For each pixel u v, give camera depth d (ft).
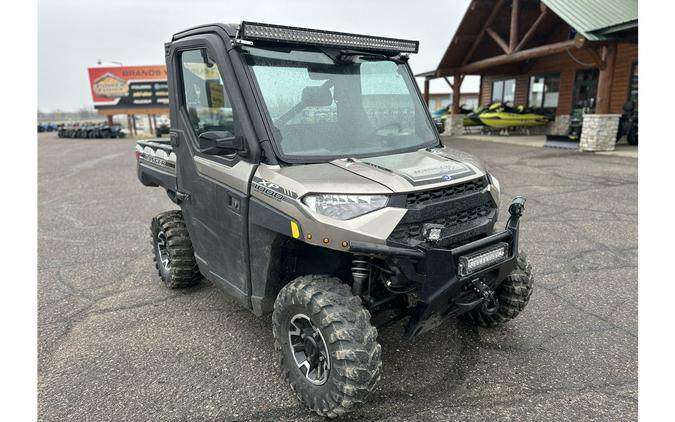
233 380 9.91
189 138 11.39
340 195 7.96
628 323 11.93
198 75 10.56
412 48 11.49
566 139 52.03
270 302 9.77
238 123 9.12
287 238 9.04
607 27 41.73
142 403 9.20
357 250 7.63
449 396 9.20
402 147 10.47
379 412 8.73
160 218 14.56
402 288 8.69
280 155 8.88
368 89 10.66
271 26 9.04
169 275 14.40
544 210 23.79
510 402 8.98
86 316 13.10
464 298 9.37
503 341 11.25
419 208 8.22
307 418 8.64
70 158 61.52
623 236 19.12
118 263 17.58
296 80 9.59
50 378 10.09
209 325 12.43
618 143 53.52
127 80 126.72
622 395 9.10
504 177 33.68
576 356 10.52
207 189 10.70
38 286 15.37
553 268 15.75
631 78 55.57
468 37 68.28
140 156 15.43
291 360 9.10
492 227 9.70
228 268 10.57
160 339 11.73
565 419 8.47
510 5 59.88
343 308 7.99
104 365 10.59
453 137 74.28
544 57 72.28
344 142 9.78
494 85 86.79
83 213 26.45
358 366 7.70
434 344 11.16
